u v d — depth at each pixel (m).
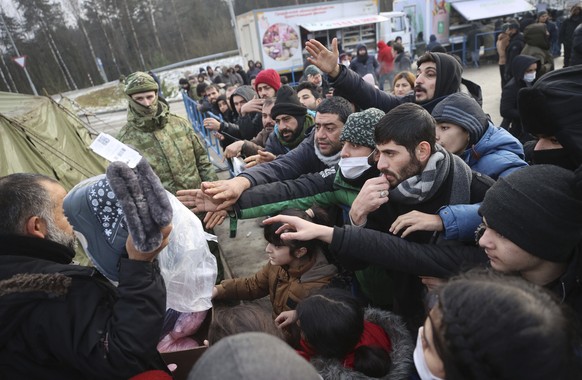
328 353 1.14
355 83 2.37
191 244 1.33
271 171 2.01
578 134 1.20
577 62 4.37
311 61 2.32
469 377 0.56
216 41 38.75
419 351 0.73
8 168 3.27
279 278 1.84
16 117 3.80
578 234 0.99
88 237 1.01
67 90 35.03
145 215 0.88
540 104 1.23
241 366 0.49
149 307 0.95
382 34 14.01
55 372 0.96
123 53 36.34
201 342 1.50
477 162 1.81
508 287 0.60
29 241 1.01
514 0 14.46
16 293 0.89
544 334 0.54
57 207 1.08
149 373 0.98
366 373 1.10
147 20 37.53
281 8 12.62
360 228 1.32
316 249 1.75
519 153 1.77
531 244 1.01
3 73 33.72
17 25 33.94
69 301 0.95
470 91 2.95
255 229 4.24
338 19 13.38
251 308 1.27
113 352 0.90
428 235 1.40
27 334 0.92
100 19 35.59
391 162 1.28
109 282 1.15
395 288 1.61
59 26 34.88
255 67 12.53
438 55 2.39
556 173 1.02
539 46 5.71
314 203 1.85
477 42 13.66
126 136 2.98
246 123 4.16
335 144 1.93
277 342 0.56
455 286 0.64
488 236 1.10
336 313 1.13
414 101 2.55
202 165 3.26
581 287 1.02
